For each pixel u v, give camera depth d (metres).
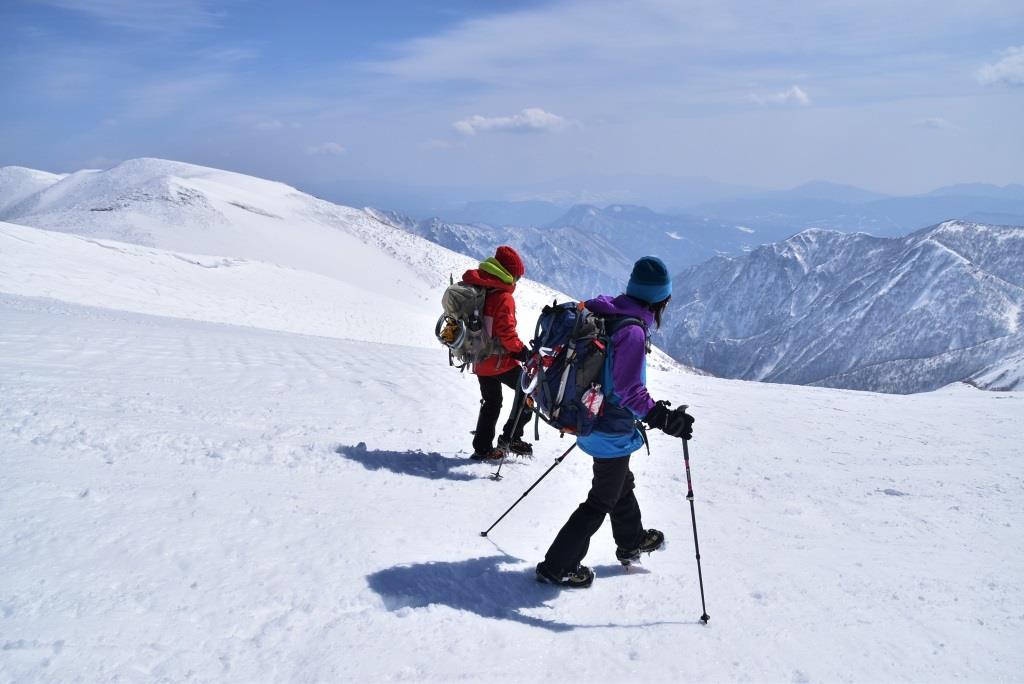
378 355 13.88
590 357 3.69
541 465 6.24
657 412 3.61
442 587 3.44
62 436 4.46
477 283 5.69
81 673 2.25
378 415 7.14
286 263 105.00
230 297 37.44
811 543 4.75
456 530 4.26
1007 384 197.12
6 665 2.22
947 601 3.80
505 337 5.62
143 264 39.72
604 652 3.01
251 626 2.73
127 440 4.65
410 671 2.59
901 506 5.80
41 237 37.91
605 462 3.82
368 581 3.29
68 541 3.09
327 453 5.30
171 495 3.87
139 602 2.73
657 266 3.75
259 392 7.39
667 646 3.12
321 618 2.88
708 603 3.67
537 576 3.77
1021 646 3.28
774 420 10.15
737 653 3.09
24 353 7.49
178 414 5.74
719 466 7.06
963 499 6.07
